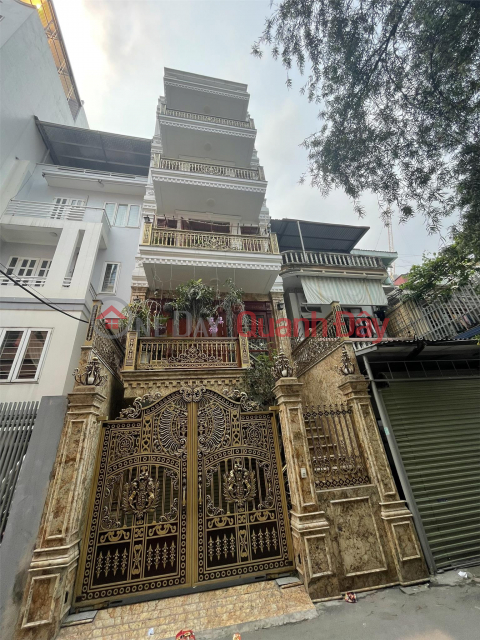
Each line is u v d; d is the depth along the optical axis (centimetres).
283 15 400
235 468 371
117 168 1284
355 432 420
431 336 848
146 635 264
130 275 959
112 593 300
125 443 361
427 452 437
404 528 358
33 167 1095
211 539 338
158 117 959
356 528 349
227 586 323
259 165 1112
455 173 396
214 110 1104
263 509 360
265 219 1031
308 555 318
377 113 432
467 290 789
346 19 385
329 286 958
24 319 710
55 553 281
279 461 383
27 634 253
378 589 323
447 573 351
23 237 919
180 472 358
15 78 1015
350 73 418
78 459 319
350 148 458
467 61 354
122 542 320
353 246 1202
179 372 560
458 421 477
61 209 967
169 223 951
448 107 380
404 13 371
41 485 308
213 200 957
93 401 347
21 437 340
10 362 669
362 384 442
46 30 1416
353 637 252
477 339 479
